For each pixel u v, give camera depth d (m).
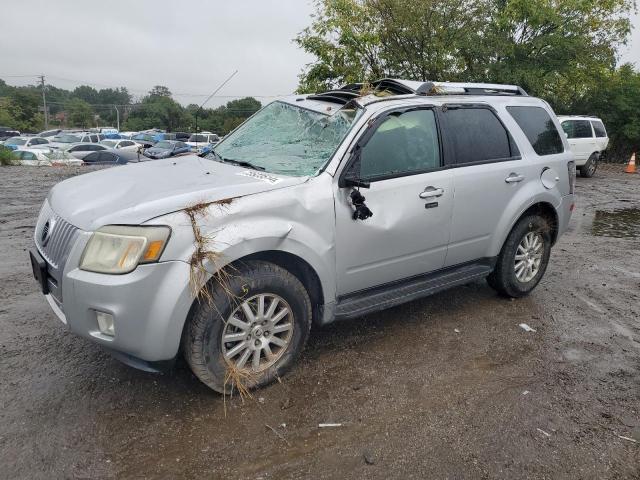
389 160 3.85
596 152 17.78
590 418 3.23
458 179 4.21
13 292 4.95
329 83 13.78
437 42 15.80
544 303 5.14
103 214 3.00
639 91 25.62
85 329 2.93
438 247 4.20
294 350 3.49
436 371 3.72
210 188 3.22
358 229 3.62
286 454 2.82
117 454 2.77
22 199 10.54
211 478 2.62
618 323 4.71
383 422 3.11
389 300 3.93
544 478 2.71
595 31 21.23
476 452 2.88
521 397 3.43
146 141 37.50
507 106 4.89
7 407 3.11
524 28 20.30
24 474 2.59
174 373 3.55
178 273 2.88
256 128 4.52
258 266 3.21
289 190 3.31
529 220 4.91
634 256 7.14
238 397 3.31
